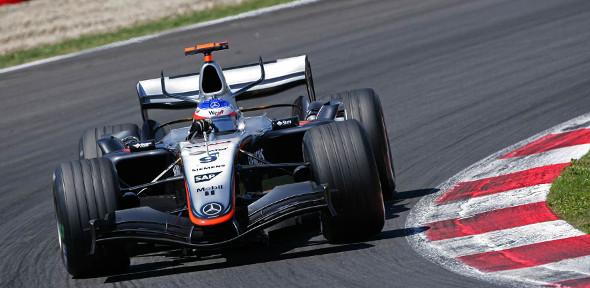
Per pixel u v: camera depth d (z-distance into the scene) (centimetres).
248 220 2395
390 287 2136
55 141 5006
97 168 2514
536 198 2748
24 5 10275
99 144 2983
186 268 2528
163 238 2384
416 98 4703
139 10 9231
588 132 3488
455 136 3850
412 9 7275
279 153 2958
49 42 8188
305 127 2744
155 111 5400
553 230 2425
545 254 2241
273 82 3362
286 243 2648
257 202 2439
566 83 4453
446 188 3097
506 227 2517
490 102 4347
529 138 3594
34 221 3434
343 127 2558
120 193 2517
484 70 5050
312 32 7012
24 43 8262
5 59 7750
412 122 4228
